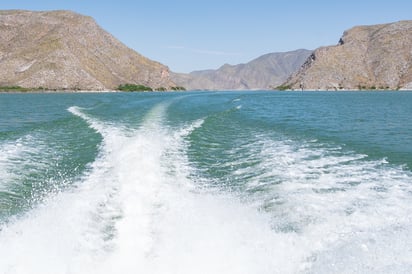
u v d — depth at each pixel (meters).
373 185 9.76
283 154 13.77
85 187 9.71
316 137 18.31
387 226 7.09
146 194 8.89
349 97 84.12
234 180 10.48
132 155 12.68
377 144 16.48
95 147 15.18
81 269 5.63
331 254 6.05
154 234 6.77
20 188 9.86
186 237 6.64
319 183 9.90
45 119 29.23
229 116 28.12
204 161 12.79
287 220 7.47
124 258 5.91
